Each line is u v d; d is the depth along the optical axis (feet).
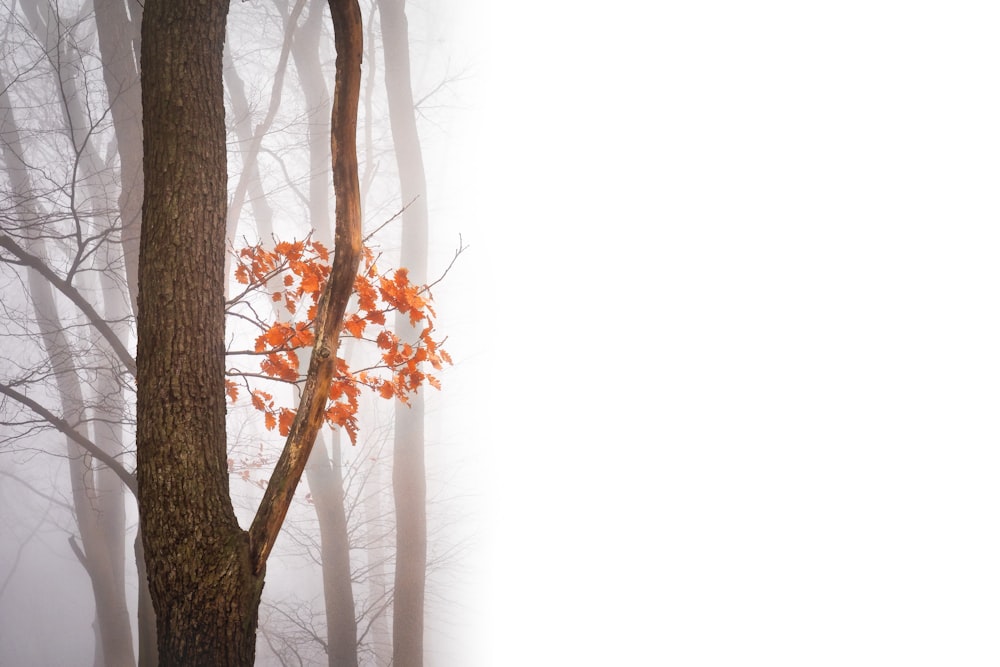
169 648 8.79
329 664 28.96
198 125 9.78
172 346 9.21
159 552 8.89
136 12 22.88
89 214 20.88
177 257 9.41
